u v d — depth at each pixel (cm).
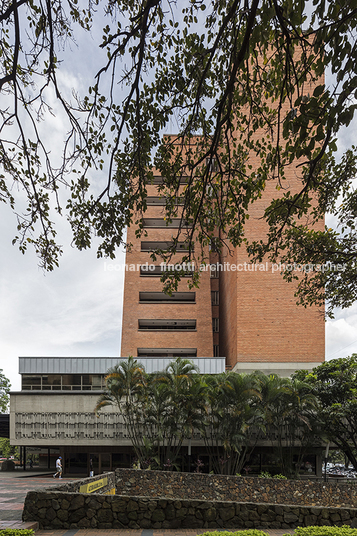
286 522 912
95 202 657
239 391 2203
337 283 1195
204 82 618
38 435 2659
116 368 2331
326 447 2467
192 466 2619
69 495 933
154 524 912
